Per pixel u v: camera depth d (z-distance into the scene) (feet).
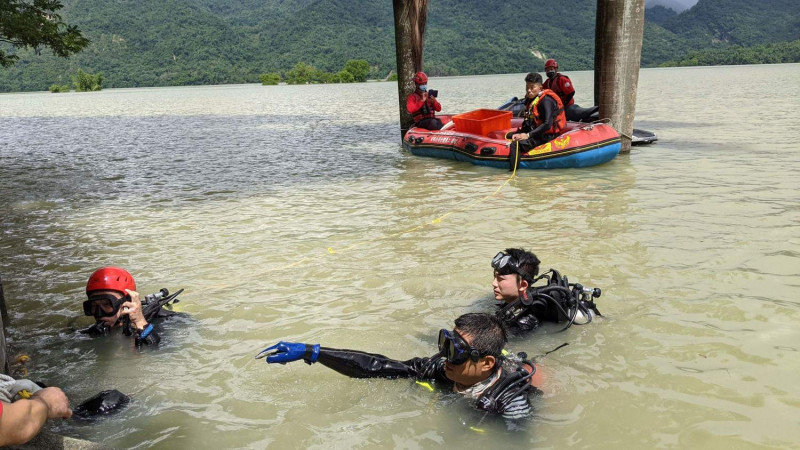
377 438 9.91
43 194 33.27
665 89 123.34
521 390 10.36
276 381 11.93
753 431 9.83
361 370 11.44
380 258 19.58
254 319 15.07
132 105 147.13
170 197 31.27
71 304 16.51
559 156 34.83
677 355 12.41
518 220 23.72
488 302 15.55
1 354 10.69
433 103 44.91
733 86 126.00
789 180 28.94
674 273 17.06
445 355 10.40
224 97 178.09
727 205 24.59
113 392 11.19
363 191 31.04
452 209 26.14
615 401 10.77
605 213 24.20
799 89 105.09
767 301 14.96
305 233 23.06
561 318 13.67
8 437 7.13
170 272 18.95
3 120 106.11
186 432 10.28
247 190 32.48
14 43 51.67
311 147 50.29
